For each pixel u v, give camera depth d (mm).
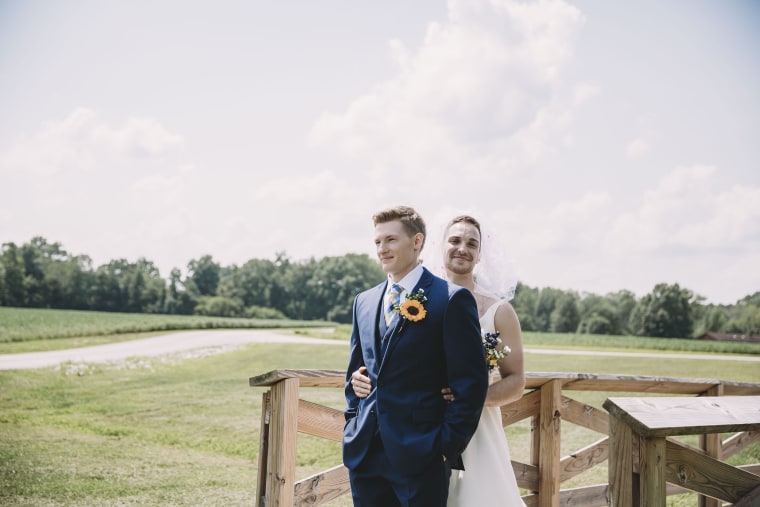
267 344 30125
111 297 74250
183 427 10750
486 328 3045
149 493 6312
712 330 60938
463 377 2492
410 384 2572
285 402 3338
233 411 12492
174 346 29469
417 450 2449
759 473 5418
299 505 3438
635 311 65688
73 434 9977
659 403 2320
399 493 2461
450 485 2955
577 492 4543
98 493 6254
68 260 73688
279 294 84500
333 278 83875
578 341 49250
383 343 2660
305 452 8391
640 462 2195
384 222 2773
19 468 7148
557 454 4227
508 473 2998
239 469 7676
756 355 38906
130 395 14836
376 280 83875
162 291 77312
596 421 4586
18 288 66875
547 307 73062
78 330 36969
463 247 3164
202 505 5934
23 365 20734
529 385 4223
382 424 2541
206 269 85438
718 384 5020
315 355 25109
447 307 2572
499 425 3066
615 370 22062
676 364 24078
